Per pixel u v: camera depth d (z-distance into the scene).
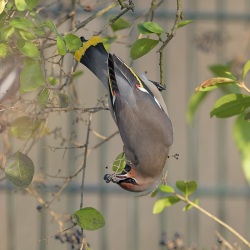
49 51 11.41
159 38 9.76
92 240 22.25
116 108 9.97
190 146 19.88
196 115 19.77
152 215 22.38
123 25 11.14
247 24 16.94
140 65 23.14
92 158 21.42
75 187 16.50
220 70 11.48
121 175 9.94
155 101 10.17
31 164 9.27
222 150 21.25
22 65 9.59
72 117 17.09
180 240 11.87
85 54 10.16
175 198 10.49
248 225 21.44
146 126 9.99
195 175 19.77
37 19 9.18
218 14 17.02
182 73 24.00
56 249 18.66
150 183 10.05
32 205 20.52
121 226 22.22
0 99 9.80
